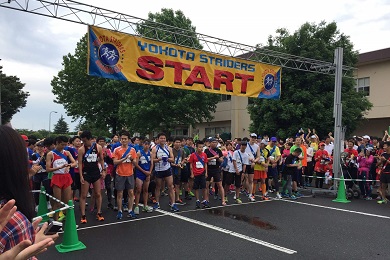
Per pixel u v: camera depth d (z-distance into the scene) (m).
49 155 6.36
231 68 9.97
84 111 28.97
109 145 10.47
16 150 1.29
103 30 7.65
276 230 6.17
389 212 7.74
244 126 25.58
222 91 9.79
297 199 9.53
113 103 28.52
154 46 8.49
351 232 6.02
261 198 9.66
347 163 9.90
